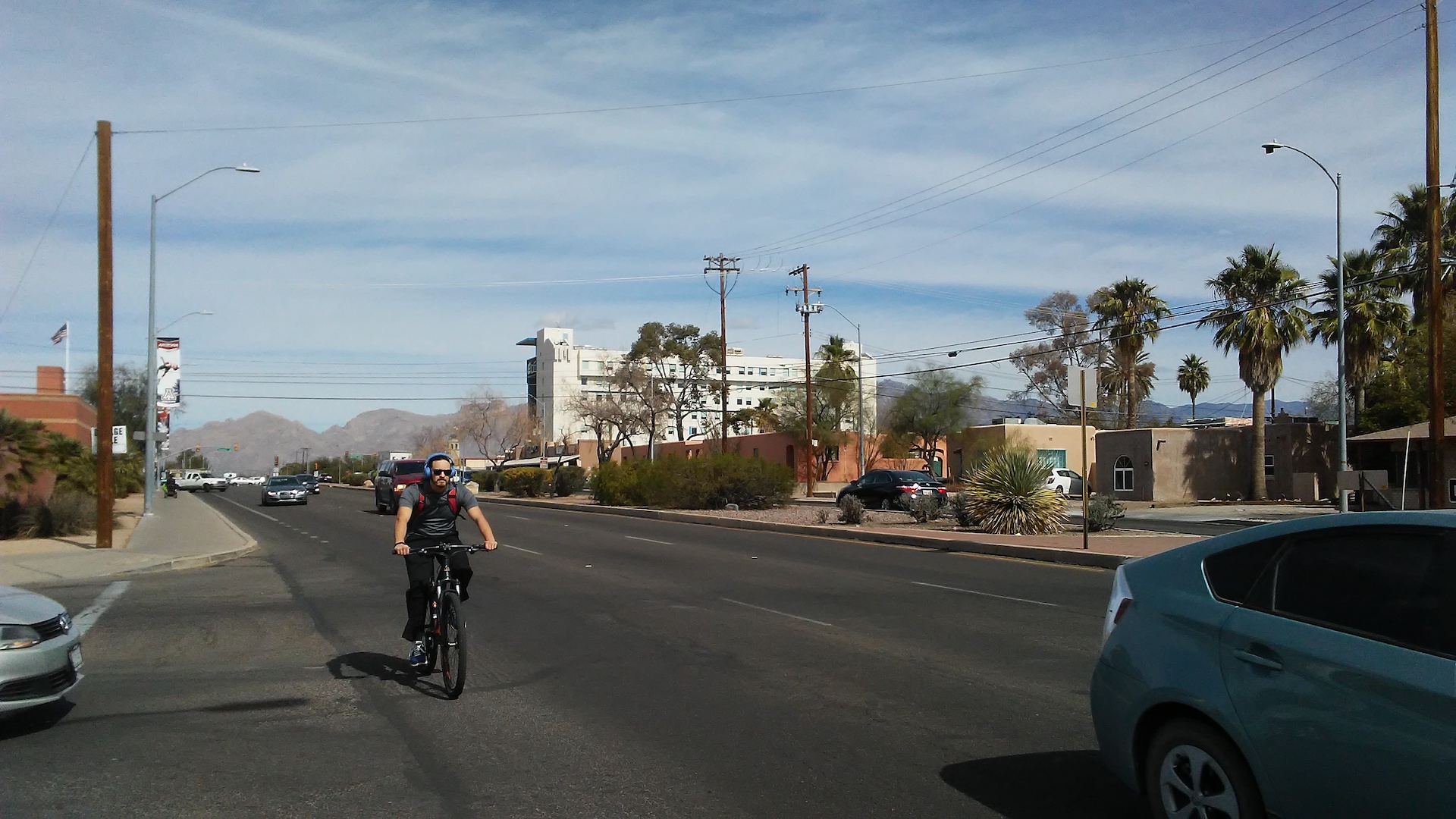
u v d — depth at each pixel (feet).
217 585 52.34
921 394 208.85
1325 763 13.14
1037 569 55.88
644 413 258.16
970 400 212.43
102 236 72.95
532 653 32.76
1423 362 133.49
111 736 23.43
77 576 56.65
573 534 82.94
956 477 209.15
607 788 19.58
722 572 54.85
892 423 214.28
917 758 21.27
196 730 23.94
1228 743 14.52
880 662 30.94
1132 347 187.42
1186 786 15.20
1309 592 14.30
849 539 77.46
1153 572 16.85
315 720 24.81
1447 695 12.08
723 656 32.01
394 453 433.48
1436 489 65.82
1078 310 251.39
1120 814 17.94
